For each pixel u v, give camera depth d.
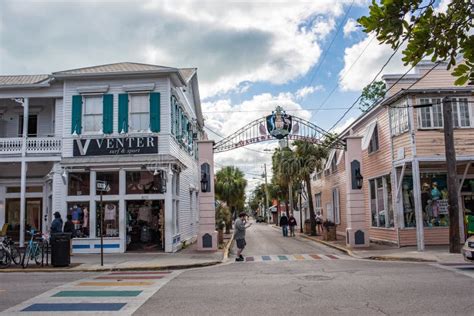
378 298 8.95
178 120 23.62
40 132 23.61
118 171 20.73
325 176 36.72
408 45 3.51
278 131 21.78
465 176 20.55
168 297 9.55
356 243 21.08
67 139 21.06
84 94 21.16
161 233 20.91
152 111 20.83
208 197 21.30
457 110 19.58
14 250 16.47
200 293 9.96
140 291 10.38
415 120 19.44
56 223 17.02
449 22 3.40
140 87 20.89
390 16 3.24
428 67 21.73
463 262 14.54
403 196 20.91
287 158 32.59
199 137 35.78
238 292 9.98
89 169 20.53
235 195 44.66
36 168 23.92
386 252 18.38
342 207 30.55
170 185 20.34
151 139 20.72
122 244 20.14
